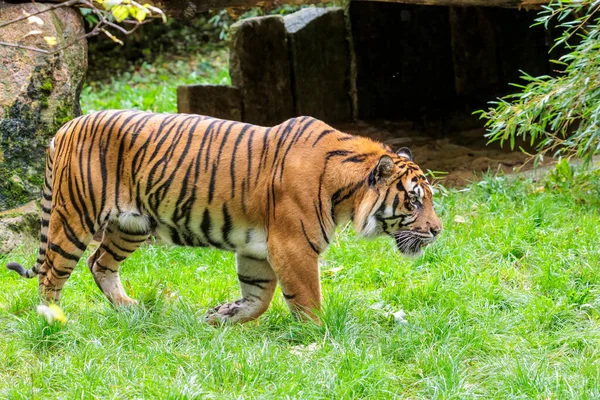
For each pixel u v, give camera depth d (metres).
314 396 7.73
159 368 8.29
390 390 8.03
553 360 8.71
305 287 9.34
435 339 8.99
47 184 10.33
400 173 9.49
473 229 12.59
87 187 9.62
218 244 9.80
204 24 32.03
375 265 11.70
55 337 9.02
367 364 8.23
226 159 9.50
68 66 14.04
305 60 21.12
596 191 13.95
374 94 22.05
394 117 22.19
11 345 8.88
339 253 12.30
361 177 9.42
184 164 9.53
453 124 21.20
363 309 9.91
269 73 20.62
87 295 11.01
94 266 10.43
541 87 13.19
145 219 9.85
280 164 9.31
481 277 10.99
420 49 22.09
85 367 8.20
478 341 8.96
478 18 21.78
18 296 10.47
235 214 9.54
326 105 21.62
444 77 22.33
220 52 30.41
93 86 28.41
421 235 9.59
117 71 29.30
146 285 11.13
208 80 27.55
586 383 7.94
